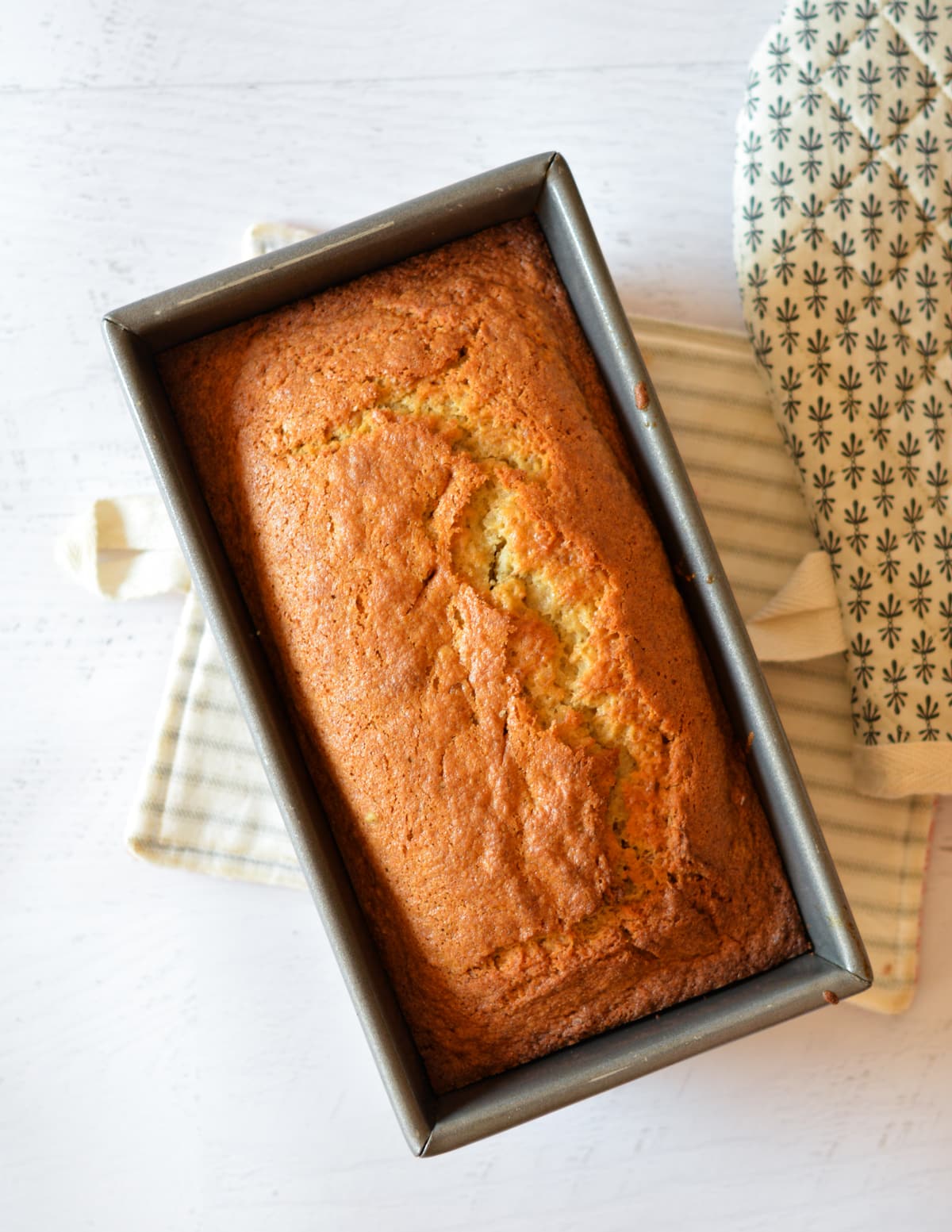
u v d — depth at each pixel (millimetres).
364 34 528
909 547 508
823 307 508
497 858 442
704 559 454
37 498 530
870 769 506
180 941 525
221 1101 523
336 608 450
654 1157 518
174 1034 524
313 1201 521
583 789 442
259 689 447
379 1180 521
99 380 530
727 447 521
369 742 449
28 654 529
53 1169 523
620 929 447
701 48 529
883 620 507
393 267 473
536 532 448
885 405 509
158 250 528
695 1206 517
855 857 515
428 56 529
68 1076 524
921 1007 520
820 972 442
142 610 529
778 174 508
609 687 446
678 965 456
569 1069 441
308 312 470
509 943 445
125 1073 524
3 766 528
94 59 529
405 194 528
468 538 451
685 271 528
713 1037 437
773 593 520
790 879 462
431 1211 520
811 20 511
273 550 460
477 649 444
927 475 509
